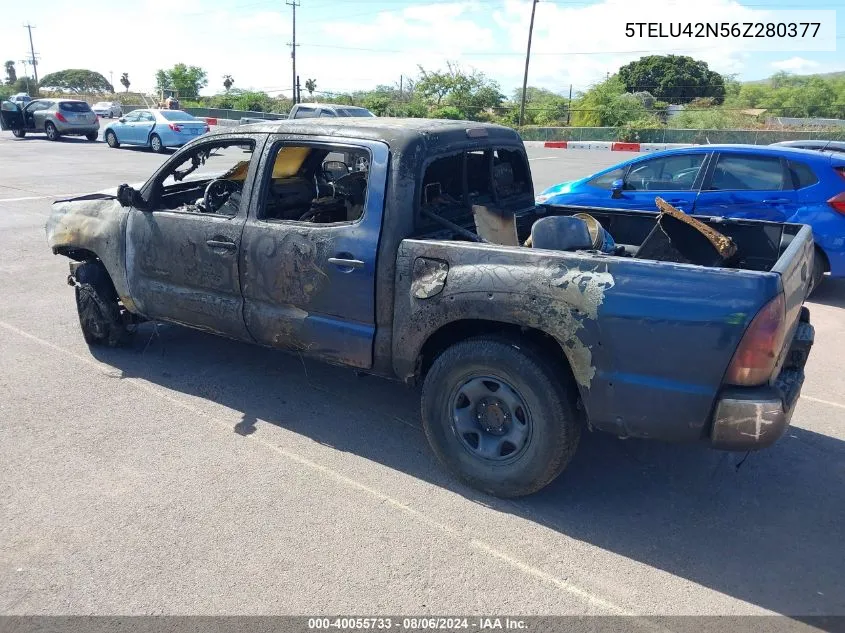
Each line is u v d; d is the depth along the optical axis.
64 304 6.75
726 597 2.89
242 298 4.34
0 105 29.17
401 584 2.93
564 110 48.62
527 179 5.12
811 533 3.35
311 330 4.04
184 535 3.22
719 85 66.94
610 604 2.83
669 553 3.17
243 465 3.85
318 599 2.83
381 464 3.90
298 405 4.63
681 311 2.94
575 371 3.18
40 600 2.80
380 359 3.84
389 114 49.56
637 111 43.09
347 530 3.28
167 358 5.40
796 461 4.03
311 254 3.91
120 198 4.70
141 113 23.89
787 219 7.11
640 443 4.22
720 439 2.99
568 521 3.40
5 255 8.71
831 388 5.10
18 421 4.30
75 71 120.56
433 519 3.39
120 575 2.95
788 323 3.09
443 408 3.63
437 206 4.07
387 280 3.69
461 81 52.72
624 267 3.05
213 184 4.86
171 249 4.61
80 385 4.87
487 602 2.83
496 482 3.52
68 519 3.32
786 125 41.22
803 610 2.82
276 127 4.20
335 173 4.88
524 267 3.26
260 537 3.21
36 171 17.28
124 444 4.05
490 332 3.52
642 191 7.88
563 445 3.31
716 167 7.50
